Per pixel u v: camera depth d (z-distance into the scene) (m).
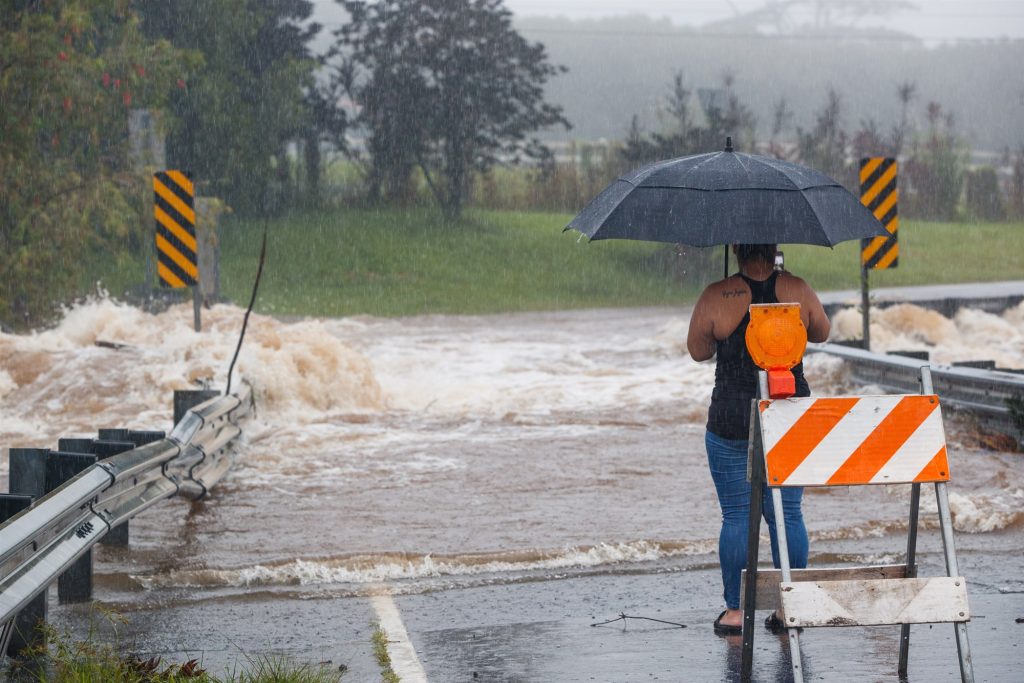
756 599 15.32
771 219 15.47
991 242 144.25
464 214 132.75
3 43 64.94
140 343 47.44
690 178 15.89
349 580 20.84
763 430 14.23
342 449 32.34
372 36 131.00
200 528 24.19
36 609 16.55
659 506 26.06
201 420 25.27
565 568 21.53
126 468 18.36
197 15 114.44
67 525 16.28
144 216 72.44
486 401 41.50
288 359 39.69
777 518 14.05
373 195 133.75
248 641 17.36
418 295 97.88
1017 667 15.37
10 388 40.25
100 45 77.50
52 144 69.88
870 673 15.24
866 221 16.14
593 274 109.00
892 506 25.41
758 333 14.42
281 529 24.09
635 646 16.73
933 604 13.82
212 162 118.19
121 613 18.88
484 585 20.53
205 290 73.56
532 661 16.11
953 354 55.97
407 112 130.00
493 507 26.00
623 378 46.84
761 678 15.15
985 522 23.98
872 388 38.72
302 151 139.62
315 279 103.00
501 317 84.12
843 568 15.53
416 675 15.52
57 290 68.75
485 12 131.50
